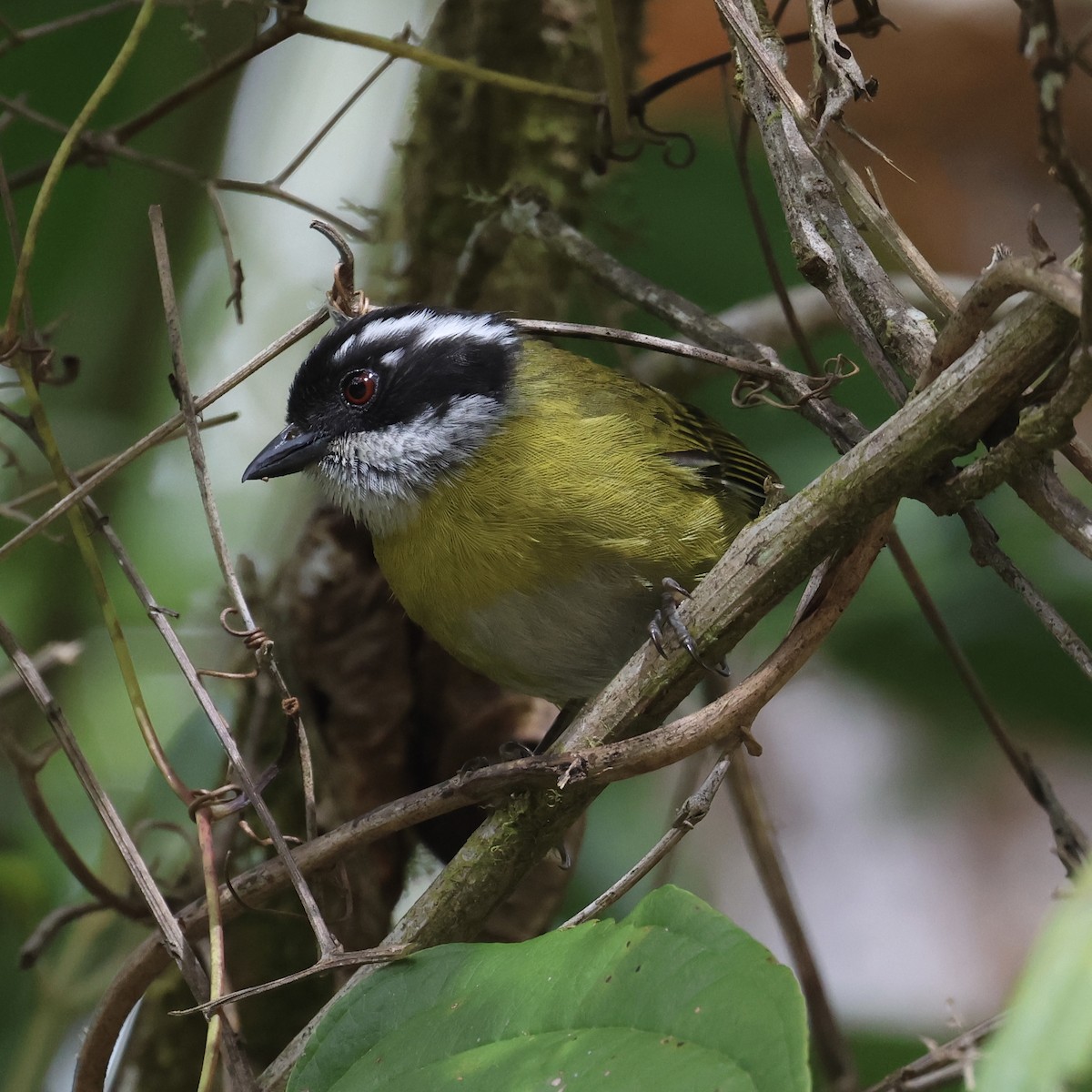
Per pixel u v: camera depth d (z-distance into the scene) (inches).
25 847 412.8
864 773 566.3
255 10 318.7
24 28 412.8
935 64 476.4
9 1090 363.3
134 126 331.9
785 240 459.8
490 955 215.6
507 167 376.2
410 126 387.2
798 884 570.3
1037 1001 119.1
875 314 253.9
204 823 263.7
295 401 348.5
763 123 270.1
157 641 441.4
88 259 428.8
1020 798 555.5
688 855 559.2
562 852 312.7
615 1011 190.7
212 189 323.0
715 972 183.8
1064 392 198.7
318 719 353.7
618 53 328.2
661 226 460.8
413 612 338.0
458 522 323.3
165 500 458.0
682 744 235.0
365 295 372.8
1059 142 179.9
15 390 413.4
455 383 335.0
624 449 322.3
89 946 378.9
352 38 323.3
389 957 225.6
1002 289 203.9
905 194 489.4
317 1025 221.9
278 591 358.6
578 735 244.7
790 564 227.3
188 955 249.9
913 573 313.9
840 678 509.0
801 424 457.4
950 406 209.9
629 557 316.5
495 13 374.0
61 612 427.5
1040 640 431.8
